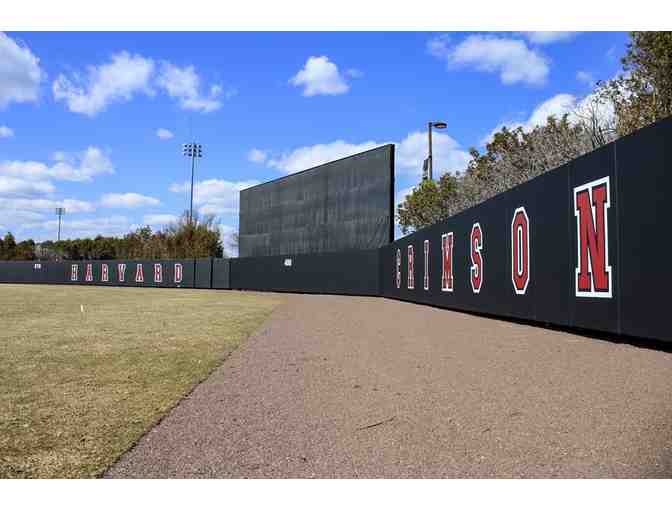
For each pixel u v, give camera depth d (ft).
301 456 12.12
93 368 22.81
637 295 25.11
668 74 48.44
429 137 107.24
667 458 11.39
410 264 70.95
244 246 140.46
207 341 31.37
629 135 25.58
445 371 21.03
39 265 183.93
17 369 22.62
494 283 42.63
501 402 16.12
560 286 32.19
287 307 62.03
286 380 20.17
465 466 11.35
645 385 17.38
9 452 12.42
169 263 148.05
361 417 15.03
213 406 16.48
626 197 25.86
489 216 43.60
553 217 33.01
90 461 11.87
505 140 89.86
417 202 107.24
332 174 109.19
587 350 24.56
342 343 29.89
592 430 13.24
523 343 27.68
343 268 99.45
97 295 97.91
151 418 15.15
